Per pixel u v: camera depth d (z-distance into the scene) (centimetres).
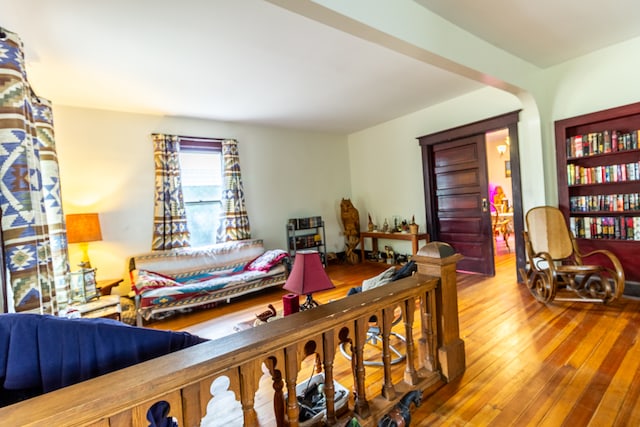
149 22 209
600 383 174
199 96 352
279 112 433
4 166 177
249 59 271
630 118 304
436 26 224
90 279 306
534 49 296
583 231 337
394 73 323
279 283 416
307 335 118
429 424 152
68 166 359
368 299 146
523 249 375
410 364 174
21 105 185
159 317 335
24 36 217
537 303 306
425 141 477
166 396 85
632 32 278
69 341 93
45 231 215
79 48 238
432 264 185
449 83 368
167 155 416
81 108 366
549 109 352
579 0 221
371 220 571
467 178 438
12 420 67
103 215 379
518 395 169
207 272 411
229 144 465
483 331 250
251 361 102
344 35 238
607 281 287
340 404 152
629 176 302
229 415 174
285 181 537
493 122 395
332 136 601
